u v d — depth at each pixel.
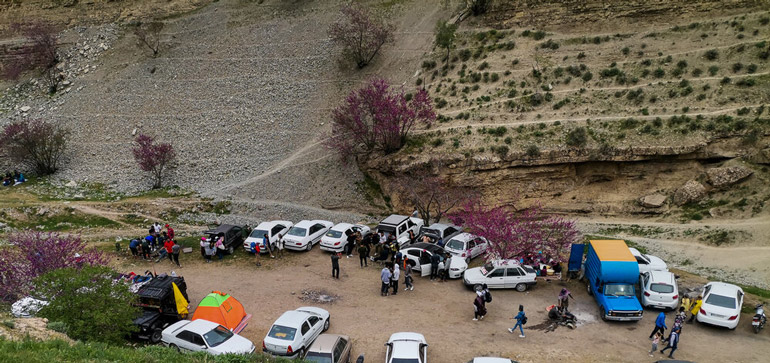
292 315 21.73
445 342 22.31
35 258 23.22
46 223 37.72
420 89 45.53
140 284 24.50
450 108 42.56
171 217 39.25
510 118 39.69
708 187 33.78
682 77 38.38
